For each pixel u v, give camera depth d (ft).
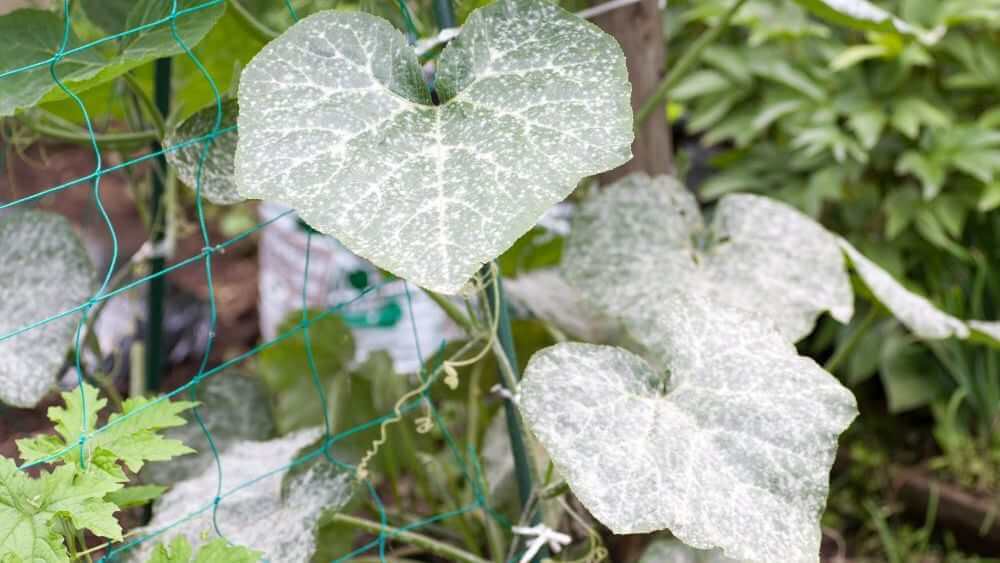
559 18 4.34
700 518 4.47
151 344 6.16
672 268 5.46
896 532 8.61
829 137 9.29
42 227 5.24
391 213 4.14
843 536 8.61
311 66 4.30
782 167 10.19
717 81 10.29
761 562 4.44
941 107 9.86
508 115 4.27
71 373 7.06
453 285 4.04
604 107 4.24
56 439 4.55
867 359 9.49
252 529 5.13
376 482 6.75
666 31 10.55
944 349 8.91
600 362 4.68
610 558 6.37
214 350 9.50
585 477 4.47
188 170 4.80
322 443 5.62
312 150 4.22
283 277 8.57
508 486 6.17
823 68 10.18
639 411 4.63
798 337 5.34
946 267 9.64
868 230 9.98
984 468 8.59
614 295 5.43
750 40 9.75
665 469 4.52
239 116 4.23
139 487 4.74
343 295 8.11
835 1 5.66
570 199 6.30
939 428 8.99
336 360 6.45
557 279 6.54
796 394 4.68
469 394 6.55
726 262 5.48
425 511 6.98
